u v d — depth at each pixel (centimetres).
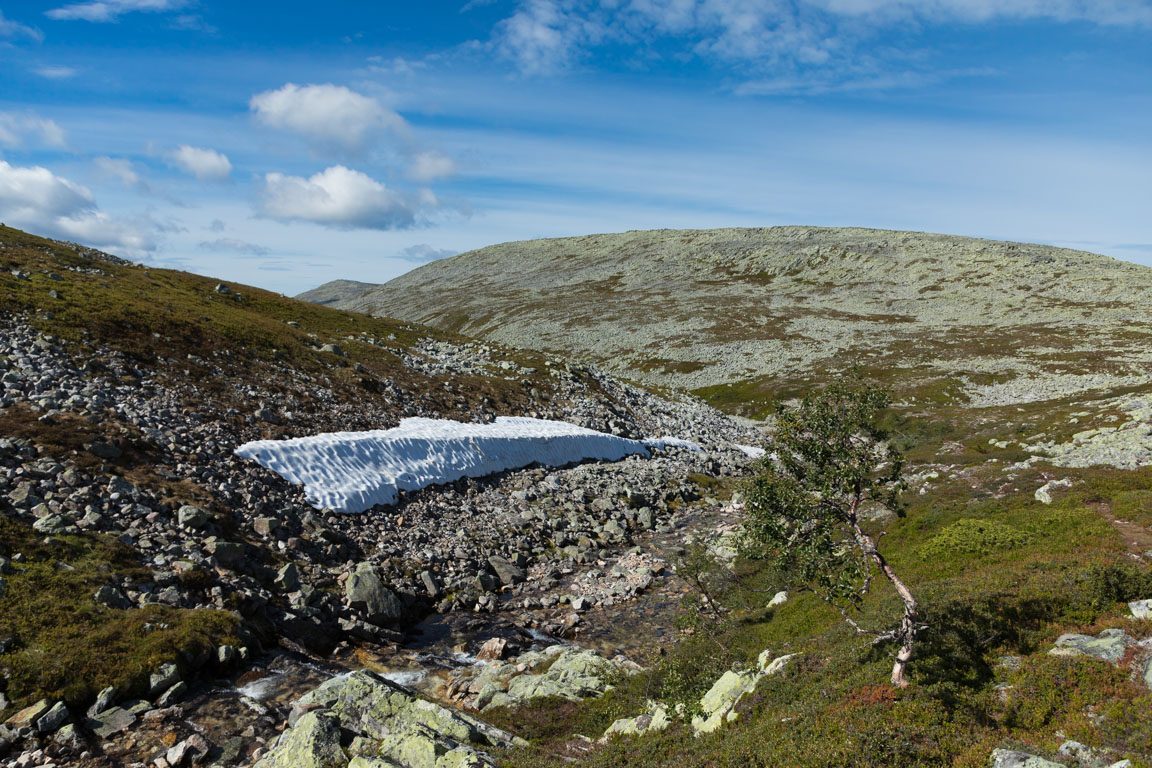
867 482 1441
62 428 2777
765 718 1453
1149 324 12294
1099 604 1542
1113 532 2170
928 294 17550
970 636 1505
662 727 1694
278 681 1975
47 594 1939
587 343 15388
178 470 2905
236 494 2955
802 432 1486
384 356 6028
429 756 1392
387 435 4084
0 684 1633
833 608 2206
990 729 1190
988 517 2741
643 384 10900
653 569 3356
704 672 1992
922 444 5547
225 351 4475
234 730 1677
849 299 17775
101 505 2444
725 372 12125
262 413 3775
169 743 1600
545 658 2312
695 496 5153
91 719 1639
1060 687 1260
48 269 4953
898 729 1195
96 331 3903
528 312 19262
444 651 2439
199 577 2273
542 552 3600
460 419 5181
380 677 2136
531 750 1627
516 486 4369
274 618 2327
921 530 2906
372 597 2583
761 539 1533
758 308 17100
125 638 1884
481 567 3256
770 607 2573
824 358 12069
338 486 3419
